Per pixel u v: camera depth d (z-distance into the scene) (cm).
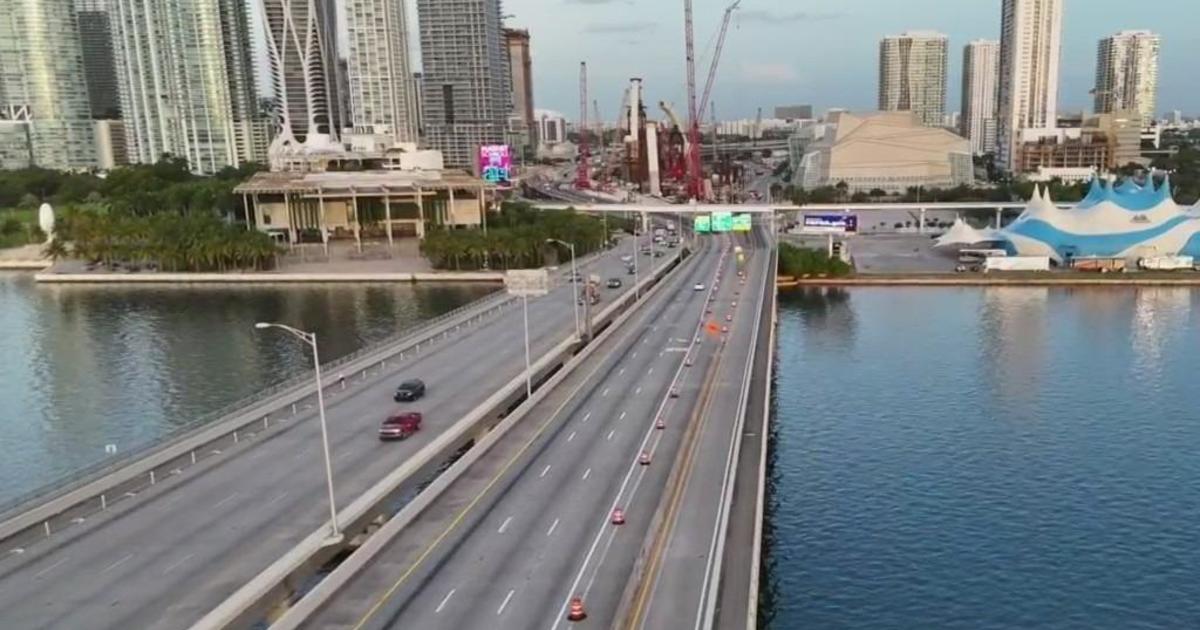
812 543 8656
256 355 16000
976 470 10425
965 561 8238
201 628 5353
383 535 6581
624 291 19250
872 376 14638
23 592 6084
